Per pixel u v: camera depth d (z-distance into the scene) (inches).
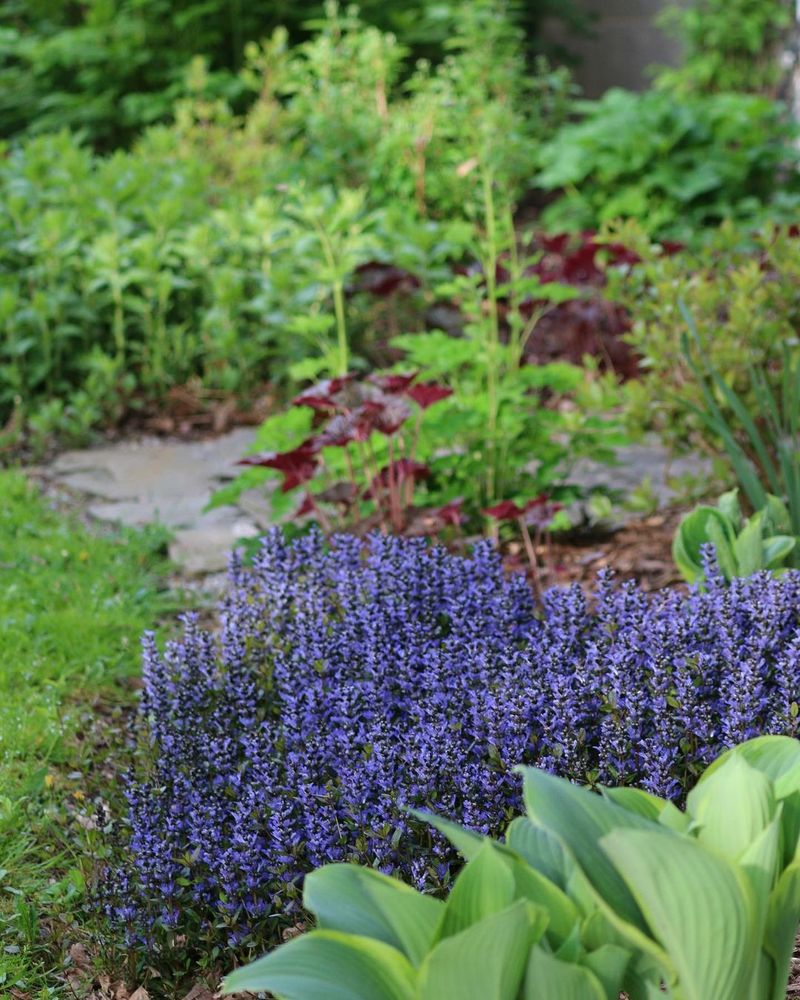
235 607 135.7
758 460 189.5
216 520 220.1
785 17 455.5
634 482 229.1
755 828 71.2
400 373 184.4
